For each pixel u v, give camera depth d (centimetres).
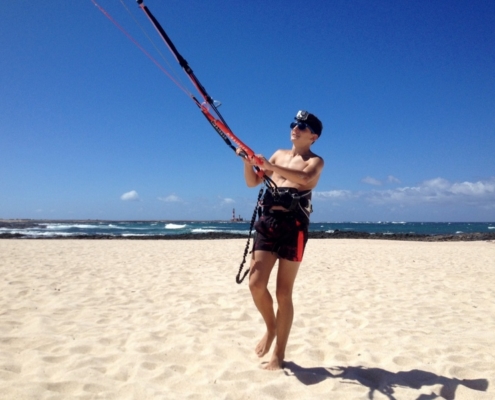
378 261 1025
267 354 341
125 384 274
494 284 710
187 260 984
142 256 1078
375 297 585
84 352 337
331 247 1505
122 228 4281
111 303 517
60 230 3622
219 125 289
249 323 432
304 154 322
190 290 598
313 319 456
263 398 262
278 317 312
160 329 399
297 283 679
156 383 280
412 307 531
